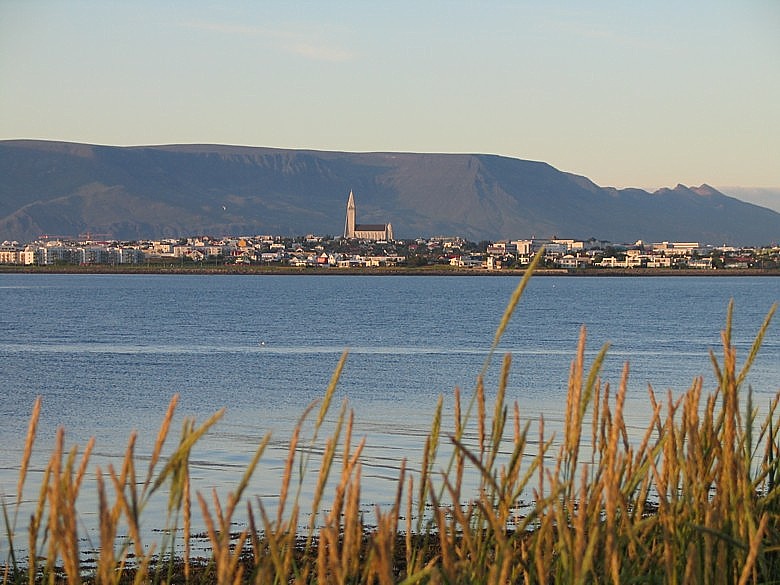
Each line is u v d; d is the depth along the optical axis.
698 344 141.62
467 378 96.81
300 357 125.19
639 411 62.12
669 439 10.72
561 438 46.72
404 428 60.84
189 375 102.00
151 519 32.91
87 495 37.69
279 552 8.37
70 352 132.12
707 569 9.15
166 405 77.81
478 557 9.32
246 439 56.09
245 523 32.91
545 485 31.92
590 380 9.63
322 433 59.34
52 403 79.56
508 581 10.04
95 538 29.22
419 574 7.70
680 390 79.94
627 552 10.77
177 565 25.92
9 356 125.44
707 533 9.09
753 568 10.21
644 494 11.34
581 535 8.16
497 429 9.58
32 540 7.54
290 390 87.94
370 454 49.00
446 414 68.75
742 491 10.48
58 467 7.07
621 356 121.62
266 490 39.72
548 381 93.12
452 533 9.34
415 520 29.22
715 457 11.45
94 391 87.75
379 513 7.26
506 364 9.32
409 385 91.06
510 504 9.54
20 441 58.09
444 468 42.88
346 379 97.06
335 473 43.25
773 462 13.61
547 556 9.11
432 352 132.88
